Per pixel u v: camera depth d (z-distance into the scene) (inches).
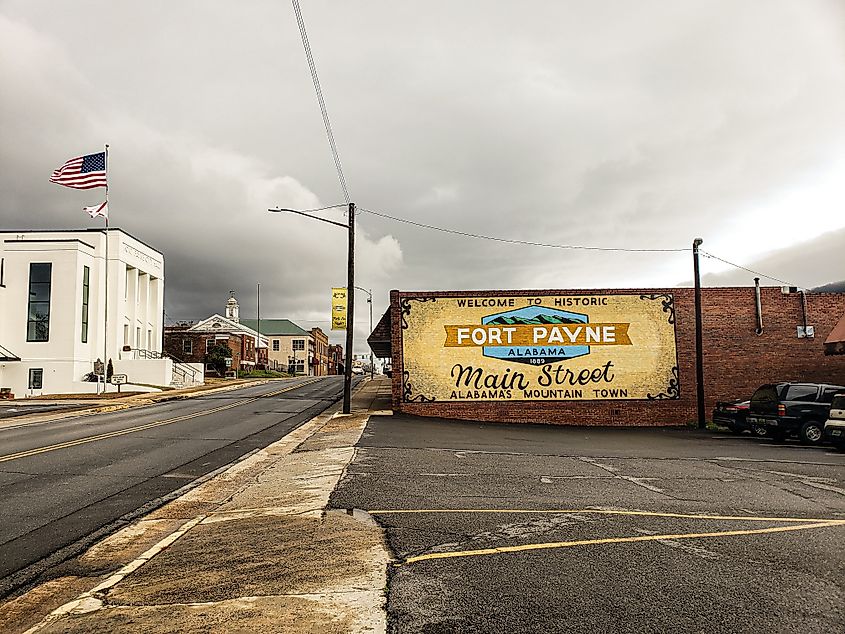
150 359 2129.7
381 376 3779.5
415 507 354.0
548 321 1088.2
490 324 1087.6
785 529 309.4
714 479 469.4
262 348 3914.9
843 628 188.1
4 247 1908.2
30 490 442.3
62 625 200.7
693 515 340.2
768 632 185.2
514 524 314.0
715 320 1099.9
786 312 1104.2
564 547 272.7
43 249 1910.7
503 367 1082.1
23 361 1872.5
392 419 1002.1
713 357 1095.0
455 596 213.0
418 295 1091.9
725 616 196.5
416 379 1079.6
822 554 265.3
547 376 1082.1
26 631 200.4
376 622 192.1
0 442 702.5
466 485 425.7
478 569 241.8
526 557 257.8
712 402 1090.1
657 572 238.8
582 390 1081.4
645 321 1092.5
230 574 245.8
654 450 677.9
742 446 733.3
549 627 188.1
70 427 887.1
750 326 1101.1
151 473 518.9
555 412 1078.4
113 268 2121.1
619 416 1079.6
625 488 423.2
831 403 706.2
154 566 263.1
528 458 579.2
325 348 5767.7
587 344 1087.0
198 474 517.0
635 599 210.4
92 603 220.4
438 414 1075.9
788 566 247.9
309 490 409.7
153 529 342.6
